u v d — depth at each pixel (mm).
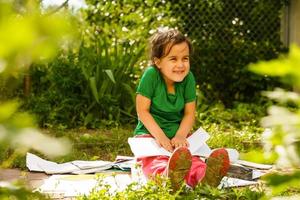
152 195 2904
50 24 593
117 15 7777
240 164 4285
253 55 8227
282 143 778
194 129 6320
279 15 8344
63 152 665
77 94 6832
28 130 678
